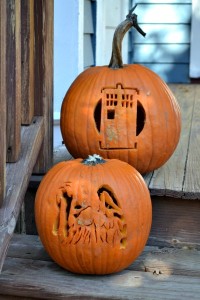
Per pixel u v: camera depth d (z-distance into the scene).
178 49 5.62
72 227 1.94
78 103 2.37
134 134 2.32
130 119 2.31
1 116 1.85
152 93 2.34
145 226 2.01
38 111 2.43
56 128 3.48
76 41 3.49
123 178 1.98
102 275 2.02
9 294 1.97
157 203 2.29
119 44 2.39
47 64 2.41
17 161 2.11
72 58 3.49
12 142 2.09
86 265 1.97
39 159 2.43
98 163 2.03
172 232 2.30
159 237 2.31
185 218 2.28
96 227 1.93
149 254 2.22
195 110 3.94
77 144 2.39
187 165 2.62
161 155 2.38
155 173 2.48
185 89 4.95
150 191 2.25
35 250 2.23
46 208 1.98
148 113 2.32
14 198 1.96
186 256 2.21
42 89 2.41
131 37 5.64
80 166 2.02
